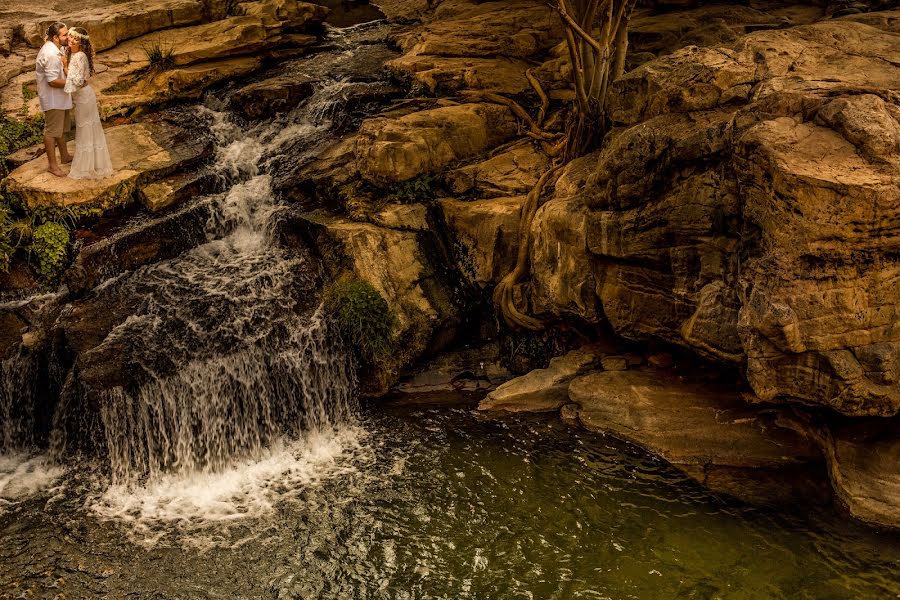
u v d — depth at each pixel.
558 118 12.05
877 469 7.59
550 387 9.71
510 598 6.92
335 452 9.20
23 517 8.17
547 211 9.80
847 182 6.67
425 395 10.23
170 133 12.97
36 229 10.59
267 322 9.88
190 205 11.45
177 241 11.09
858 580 6.90
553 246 9.77
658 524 7.73
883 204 6.66
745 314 7.21
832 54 8.82
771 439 8.43
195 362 9.32
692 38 12.45
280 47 15.91
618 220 8.69
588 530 7.71
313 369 9.82
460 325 10.65
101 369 9.05
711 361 8.53
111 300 10.10
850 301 6.96
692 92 8.47
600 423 9.19
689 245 8.14
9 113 12.81
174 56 14.52
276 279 10.48
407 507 8.15
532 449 9.01
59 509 8.31
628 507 7.99
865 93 7.58
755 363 7.23
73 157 11.78
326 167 11.80
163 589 7.13
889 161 6.88
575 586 7.02
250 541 7.74
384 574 7.25
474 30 14.86
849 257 6.89
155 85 13.97
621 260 8.88
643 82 9.12
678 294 8.41
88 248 10.45
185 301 10.08
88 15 15.27
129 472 8.96
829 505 7.78
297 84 13.81
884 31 9.74
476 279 10.73
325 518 8.03
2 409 9.54
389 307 10.20
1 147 12.05
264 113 13.55
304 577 7.25
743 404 8.75
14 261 10.56
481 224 10.60
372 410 9.98
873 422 7.80
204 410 9.26
